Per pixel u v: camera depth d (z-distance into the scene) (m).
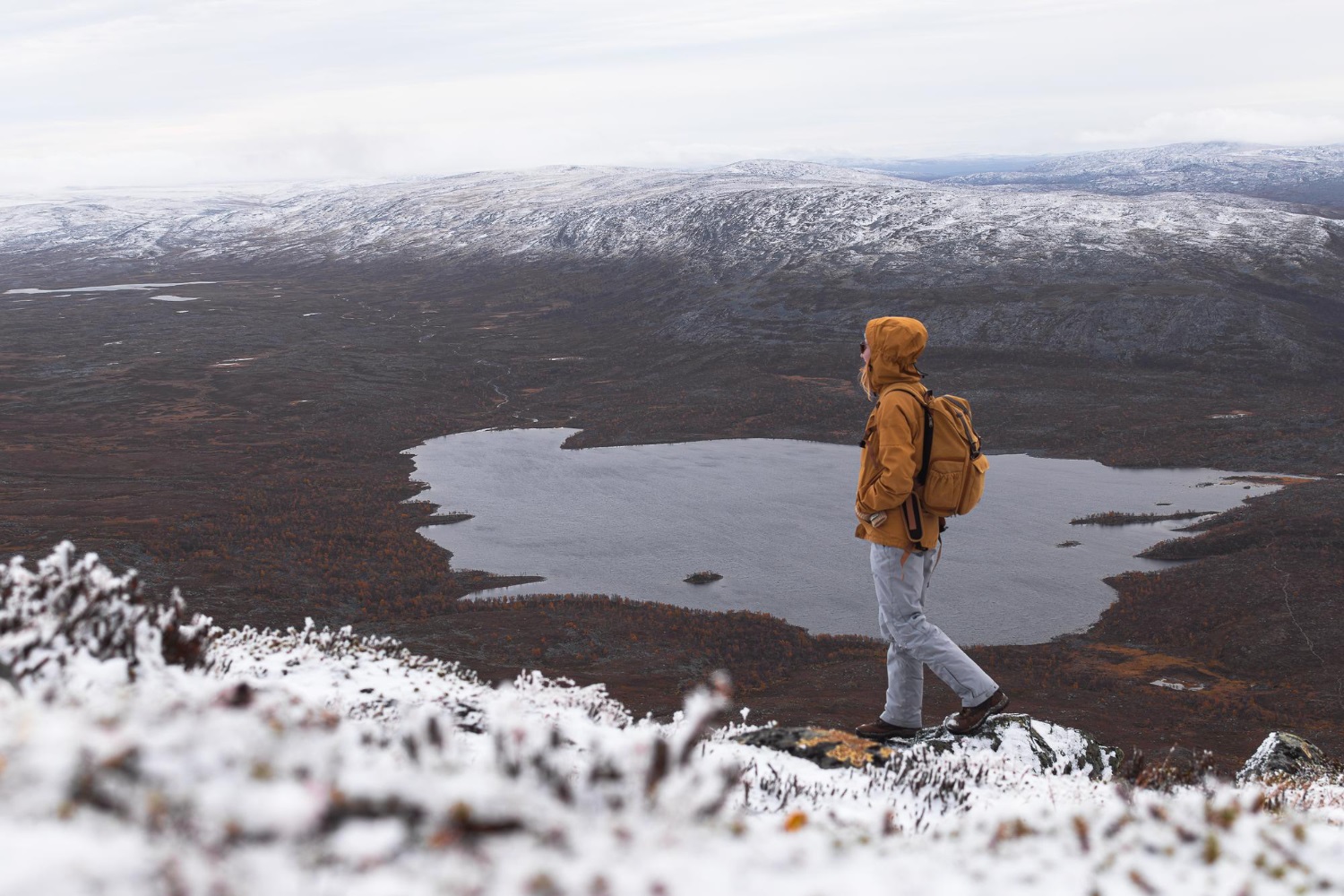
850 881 1.73
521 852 1.31
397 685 4.39
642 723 4.71
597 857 1.39
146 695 2.39
